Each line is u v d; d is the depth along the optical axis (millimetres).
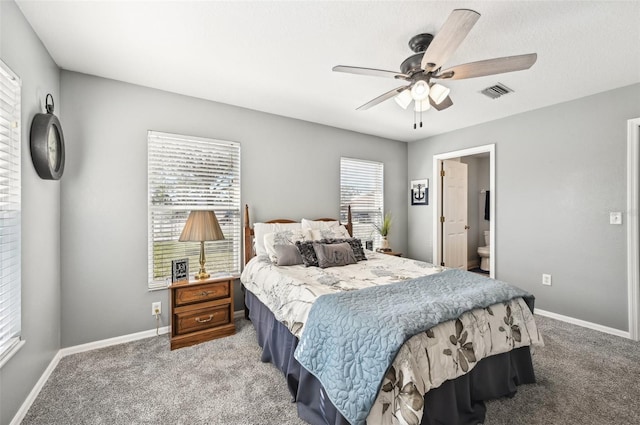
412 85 1920
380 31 1849
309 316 1708
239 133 3205
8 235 1522
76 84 2389
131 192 2613
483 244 5750
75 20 1737
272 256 2791
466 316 1615
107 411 1684
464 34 1378
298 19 1736
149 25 1790
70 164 2355
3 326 1481
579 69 2328
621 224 2656
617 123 2676
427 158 4535
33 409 1691
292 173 3594
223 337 2668
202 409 1704
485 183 5707
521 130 3369
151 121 2707
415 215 4734
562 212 3039
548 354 2316
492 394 1731
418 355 1354
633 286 2586
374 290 1870
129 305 2604
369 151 4375
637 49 2025
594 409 1684
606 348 2414
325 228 3381
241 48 2057
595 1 1561
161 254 2773
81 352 2371
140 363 2205
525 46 1994
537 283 3234
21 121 1653
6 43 1496
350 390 1326
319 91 2799
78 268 2383
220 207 3100
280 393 1858
